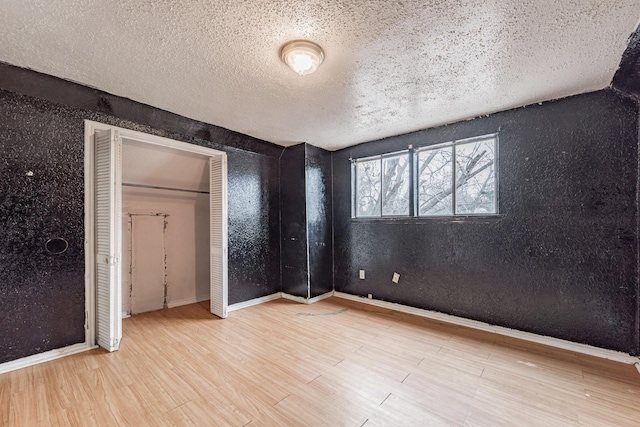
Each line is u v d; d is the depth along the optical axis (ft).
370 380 6.46
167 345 8.28
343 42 5.73
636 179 7.20
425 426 5.05
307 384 6.31
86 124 7.99
